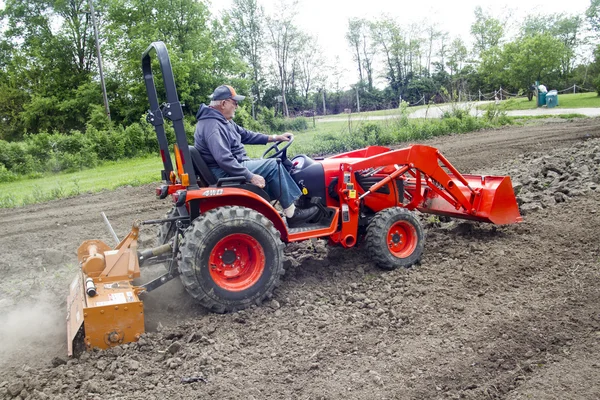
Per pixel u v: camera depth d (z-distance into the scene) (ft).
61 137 74.33
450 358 12.51
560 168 31.73
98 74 129.18
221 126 16.39
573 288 15.83
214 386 11.85
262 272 15.94
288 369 12.51
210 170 16.49
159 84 108.27
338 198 18.76
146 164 68.28
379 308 15.56
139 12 120.98
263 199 16.17
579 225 21.20
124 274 15.05
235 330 14.69
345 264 19.29
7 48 148.15
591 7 168.96
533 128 63.26
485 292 16.25
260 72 177.68
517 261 18.34
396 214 18.49
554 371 11.78
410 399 11.09
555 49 124.06
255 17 173.78
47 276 21.30
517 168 35.01
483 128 68.59
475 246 19.98
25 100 133.80
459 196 20.57
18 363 13.60
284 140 19.04
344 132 62.54
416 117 78.28
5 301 17.98
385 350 13.15
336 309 15.85
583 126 59.88
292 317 15.42
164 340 14.06
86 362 13.21
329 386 11.68
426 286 16.92
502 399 11.00
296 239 17.33
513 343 12.98
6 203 40.40
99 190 44.19
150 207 34.58
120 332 13.80
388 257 18.29
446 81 174.29
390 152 19.13
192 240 14.96
